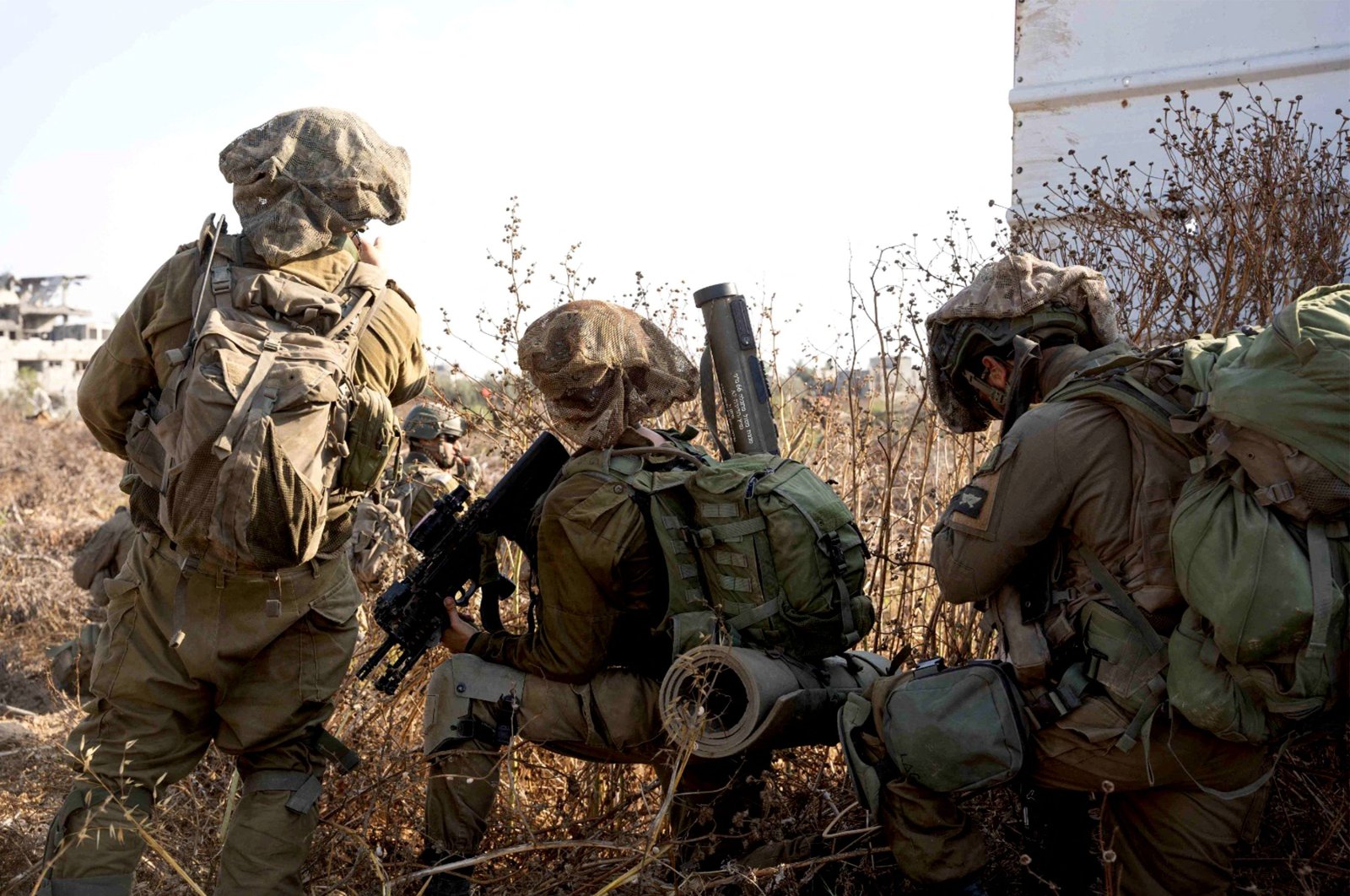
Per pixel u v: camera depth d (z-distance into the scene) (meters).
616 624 2.66
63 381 47.94
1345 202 3.52
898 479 4.01
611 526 2.56
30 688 5.28
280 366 2.28
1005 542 2.26
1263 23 4.02
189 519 2.23
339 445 2.36
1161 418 2.17
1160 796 2.27
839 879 2.67
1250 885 2.43
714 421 3.00
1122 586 2.20
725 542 2.54
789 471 2.62
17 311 56.38
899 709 2.37
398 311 2.61
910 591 3.51
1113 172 4.25
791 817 2.86
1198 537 2.00
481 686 2.66
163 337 2.42
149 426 2.40
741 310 2.97
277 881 2.45
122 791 2.38
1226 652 1.98
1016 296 2.43
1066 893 2.71
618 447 2.73
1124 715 2.17
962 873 2.38
